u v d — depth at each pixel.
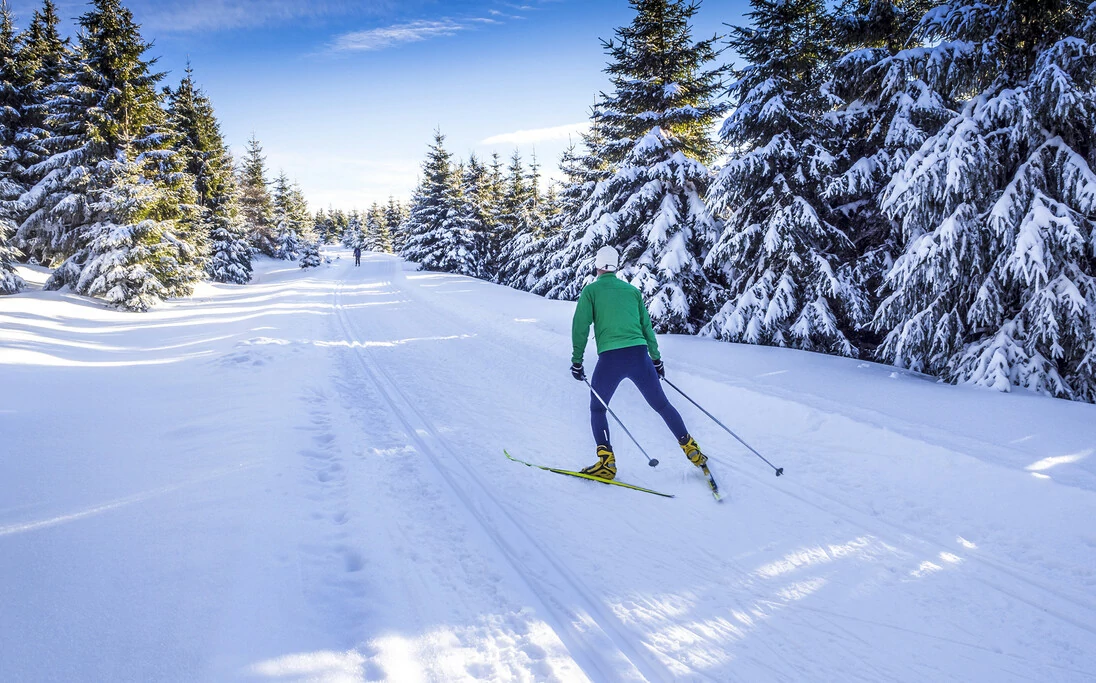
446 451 4.35
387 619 2.22
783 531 3.20
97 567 2.32
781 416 4.97
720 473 4.05
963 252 5.98
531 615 2.36
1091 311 5.25
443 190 36.47
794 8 8.84
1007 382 5.51
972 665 2.17
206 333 10.30
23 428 4.14
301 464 3.78
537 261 27.52
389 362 8.01
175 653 1.83
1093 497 3.02
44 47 21.64
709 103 12.84
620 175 12.79
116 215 15.05
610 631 2.34
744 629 2.38
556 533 3.15
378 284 25.27
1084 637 2.29
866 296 8.61
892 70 7.83
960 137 5.84
